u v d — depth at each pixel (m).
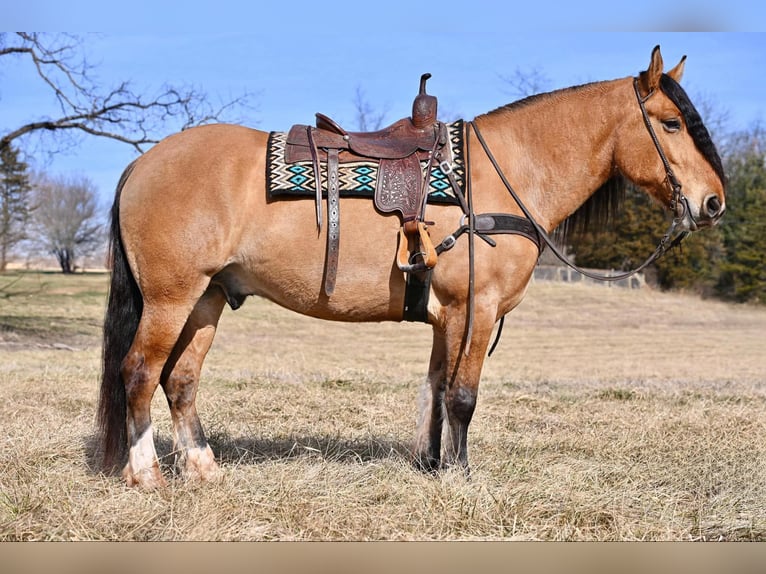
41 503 3.41
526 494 3.68
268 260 3.65
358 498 3.60
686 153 3.87
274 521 3.37
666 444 4.91
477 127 3.96
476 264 3.65
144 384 3.64
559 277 30.41
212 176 3.58
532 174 3.94
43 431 4.67
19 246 45.00
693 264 30.39
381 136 3.81
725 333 19.67
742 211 30.23
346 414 5.90
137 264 3.63
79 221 46.62
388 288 3.68
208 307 3.95
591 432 5.30
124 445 3.78
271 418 5.70
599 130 3.96
